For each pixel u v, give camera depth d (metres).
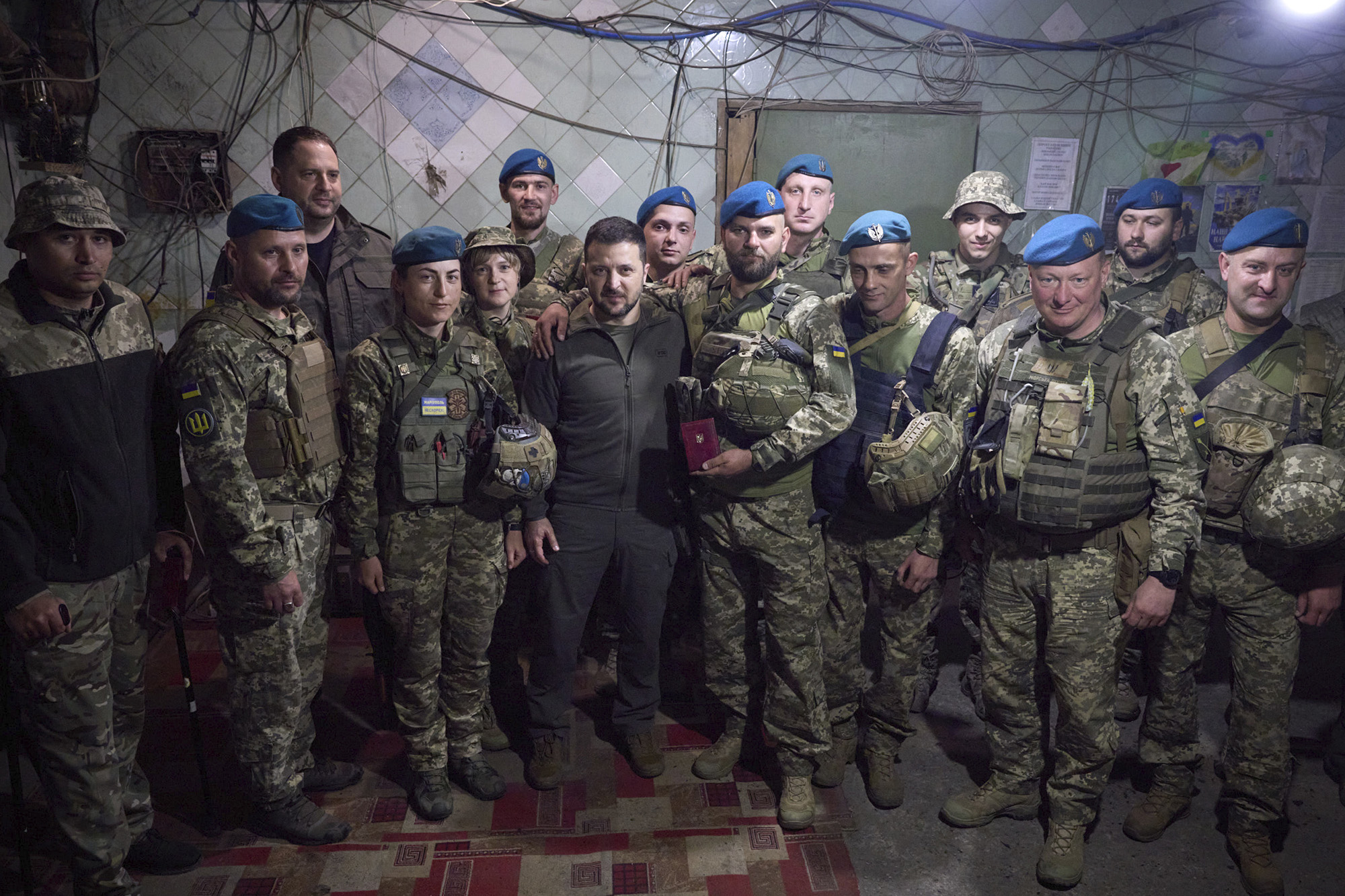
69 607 1.98
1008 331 2.41
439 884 2.34
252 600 2.25
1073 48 4.18
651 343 2.58
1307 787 2.73
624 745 2.90
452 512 2.47
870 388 2.49
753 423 2.38
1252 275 2.28
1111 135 4.30
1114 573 2.23
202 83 3.87
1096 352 2.20
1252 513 2.22
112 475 2.03
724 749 2.81
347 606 3.80
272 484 2.29
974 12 4.15
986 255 3.36
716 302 2.62
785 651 2.49
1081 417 2.17
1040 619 2.40
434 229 2.36
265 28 3.86
